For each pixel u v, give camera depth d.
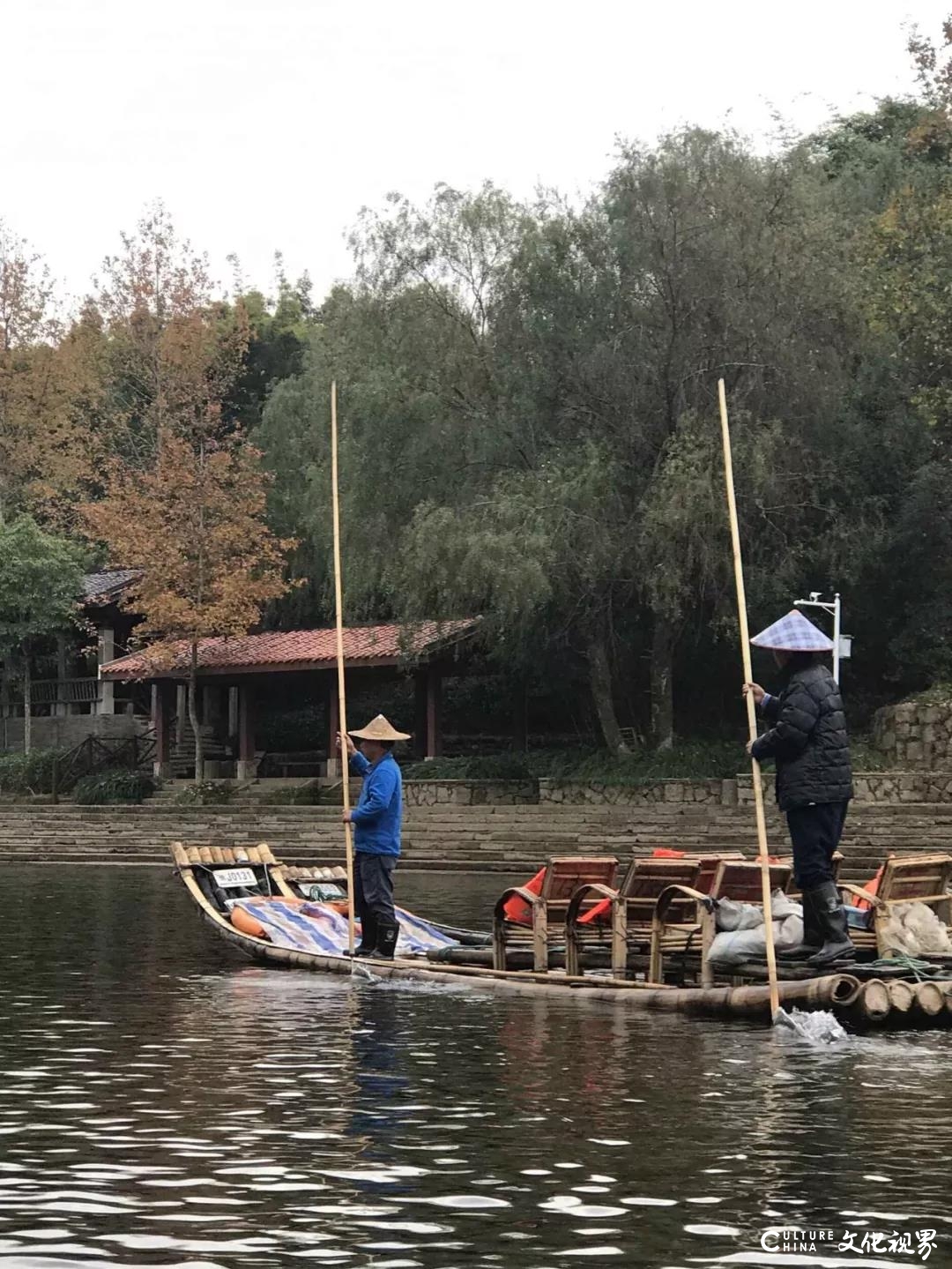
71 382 54.47
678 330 34.22
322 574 48.28
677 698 40.56
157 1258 6.00
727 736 39.22
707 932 12.92
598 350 34.22
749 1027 11.64
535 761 37.72
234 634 44.03
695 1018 12.12
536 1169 7.27
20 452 53.72
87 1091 9.17
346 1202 6.73
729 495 12.56
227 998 13.27
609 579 35.28
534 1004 12.88
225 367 51.78
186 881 17.19
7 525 51.53
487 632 37.06
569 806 35.56
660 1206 6.68
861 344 35.06
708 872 14.05
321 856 35.25
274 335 63.53
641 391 34.62
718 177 34.12
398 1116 8.45
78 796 43.00
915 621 36.41
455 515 34.94
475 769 37.53
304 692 50.75
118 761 46.28
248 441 48.97
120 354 53.53
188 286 50.53
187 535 43.59
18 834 39.72
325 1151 7.64
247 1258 5.99
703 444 33.47
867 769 33.34
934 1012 11.55
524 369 35.50
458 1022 11.88
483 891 27.28
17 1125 8.22
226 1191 6.91
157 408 50.62
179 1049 10.63
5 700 52.25
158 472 45.19
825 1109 8.61
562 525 33.81
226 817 39.09
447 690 46.00
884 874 13.12
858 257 34.38
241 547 44.16
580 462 34.47
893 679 37.53
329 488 41.56
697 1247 6.12
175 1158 7.50
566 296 35.16
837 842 12.48
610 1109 8.63
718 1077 9.59
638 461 35.31
